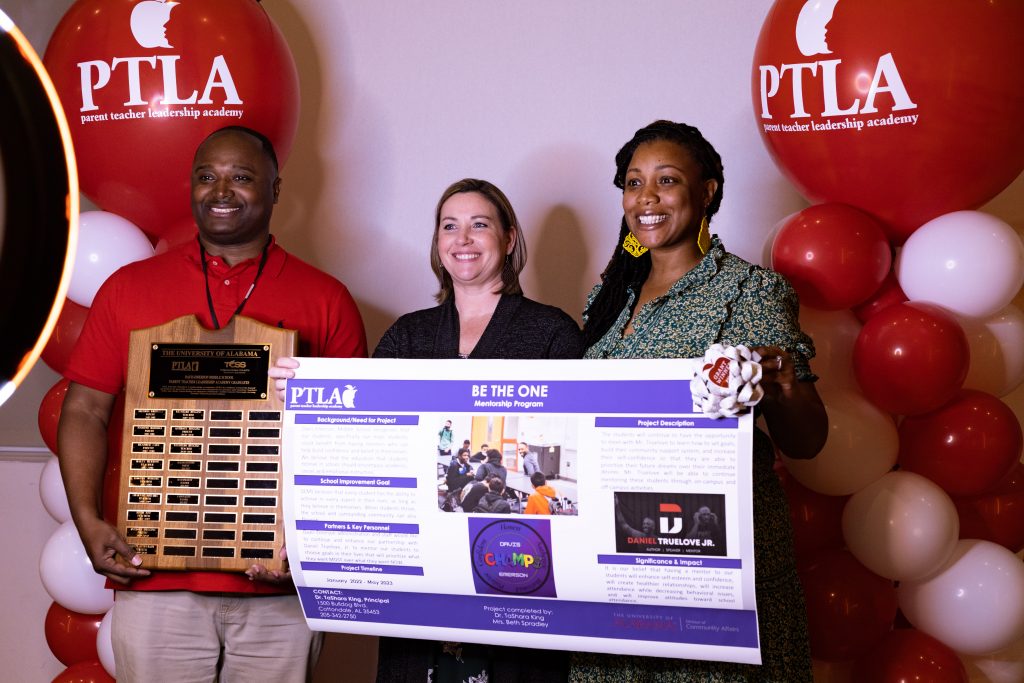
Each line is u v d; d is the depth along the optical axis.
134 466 1.85
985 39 1.83
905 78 1.85
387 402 1.63
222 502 1.83
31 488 2.86
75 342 2.27
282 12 2.90
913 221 2.04
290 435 1.66
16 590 2.87
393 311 2.88
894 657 2.02
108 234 2.23
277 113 2.26
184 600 1.89
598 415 1.53
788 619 1.63
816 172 2.03
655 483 1.50
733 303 1.64
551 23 2.76
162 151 2.13
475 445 1.58
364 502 1.63
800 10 1.98
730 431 1.47
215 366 1.84
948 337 1.89
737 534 1.47
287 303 1.97
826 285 1.97
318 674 2.81
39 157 0.52
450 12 2.82
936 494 1.97
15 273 0.51
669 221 1.74
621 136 2.72
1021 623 2.00
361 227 2.89
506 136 2.80
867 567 2.04
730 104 2.66
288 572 1.81
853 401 2.02
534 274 2.79
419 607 1.65
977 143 1.87
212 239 1.99
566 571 1.54
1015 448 2.01
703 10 2.67
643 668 1.67
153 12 2.12
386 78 2.86
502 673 1.79
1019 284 1.97
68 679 2.34
